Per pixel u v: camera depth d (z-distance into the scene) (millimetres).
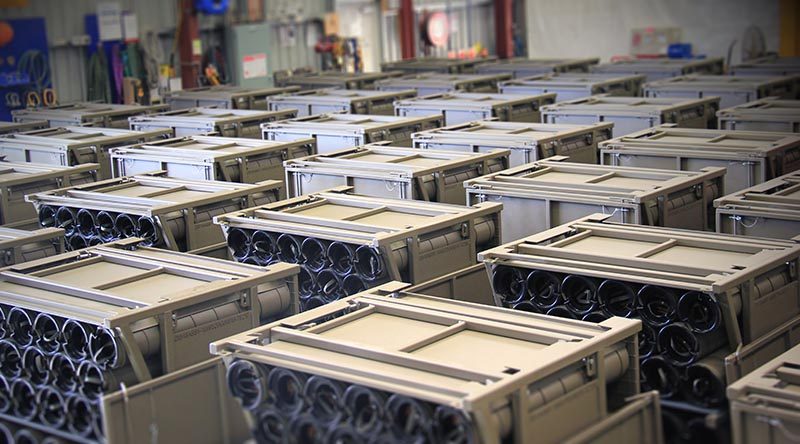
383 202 9953
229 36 27156
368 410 5625
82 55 24359
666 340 7125
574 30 32781
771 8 29375
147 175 12133
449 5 33188
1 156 14234
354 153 12453
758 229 9000
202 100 20109
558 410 5656
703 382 6930
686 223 9930
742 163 11234
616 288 7484
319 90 20250
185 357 7125
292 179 11906
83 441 6676
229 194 10492
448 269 9117
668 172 10297
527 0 33469
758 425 5473
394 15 31562
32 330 7199
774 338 7410
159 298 7141
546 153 12578
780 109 14211
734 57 30219
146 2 25422
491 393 5195
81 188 11305
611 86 19531
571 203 9695
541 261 7711
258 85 27609
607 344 5988
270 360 6000
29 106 22828
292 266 7898
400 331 6531
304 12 29109
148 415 6484
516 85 19797
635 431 6000
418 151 12203
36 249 9422
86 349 6910
